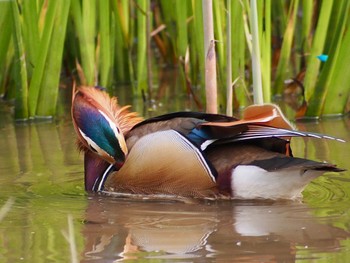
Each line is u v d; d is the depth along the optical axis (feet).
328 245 33.83
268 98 56.49
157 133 41.47
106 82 68.33
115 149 42.39
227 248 33.78
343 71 59.06
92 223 37.83
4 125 61.93
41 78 62.28
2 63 63.21
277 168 38.55
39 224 37.78
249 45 53.67
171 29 77.30
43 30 60.54
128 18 72.90
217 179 40.09
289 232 35.65
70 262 32.45
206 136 40.42
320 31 58.95
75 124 44.50
